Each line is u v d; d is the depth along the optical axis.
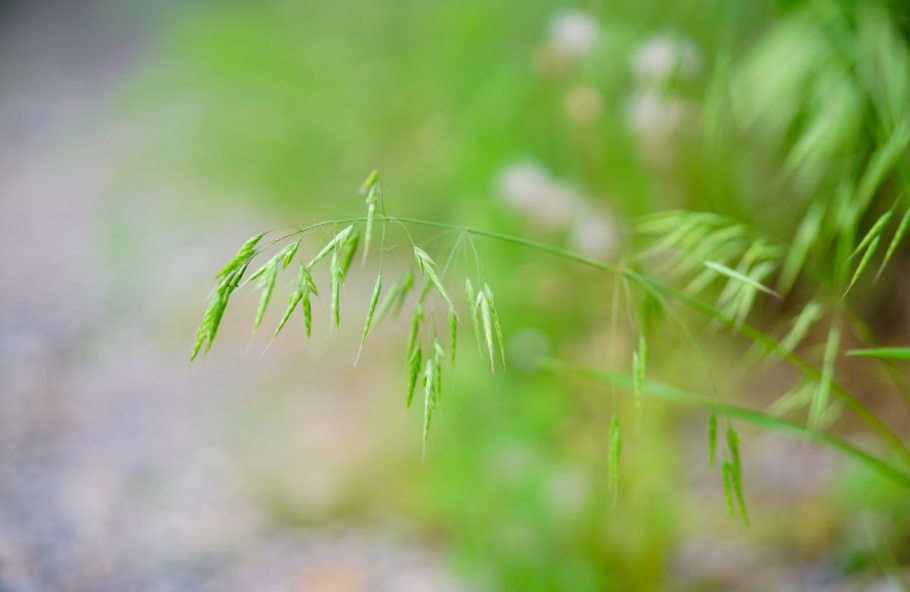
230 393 1.38
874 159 0.69
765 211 1.01
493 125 1.30
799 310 1.14
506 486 0.89
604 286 1.14
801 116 0.86
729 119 0.91
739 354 1.16
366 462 1.12
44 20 4.37
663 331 0.99
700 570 0.87
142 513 1.06
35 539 0.96
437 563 0.95
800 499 0.95
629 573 0.80
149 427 1.29
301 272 0.53
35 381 1.45
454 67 1.61
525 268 1.17
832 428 1.03
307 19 2.20
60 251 2.01
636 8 1.07
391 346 1.38
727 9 0.94
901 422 0.96
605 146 1.05
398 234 1.64
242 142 2.02
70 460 1.19
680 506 0.86
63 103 3.14
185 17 3.00
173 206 2.06
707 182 0.97
